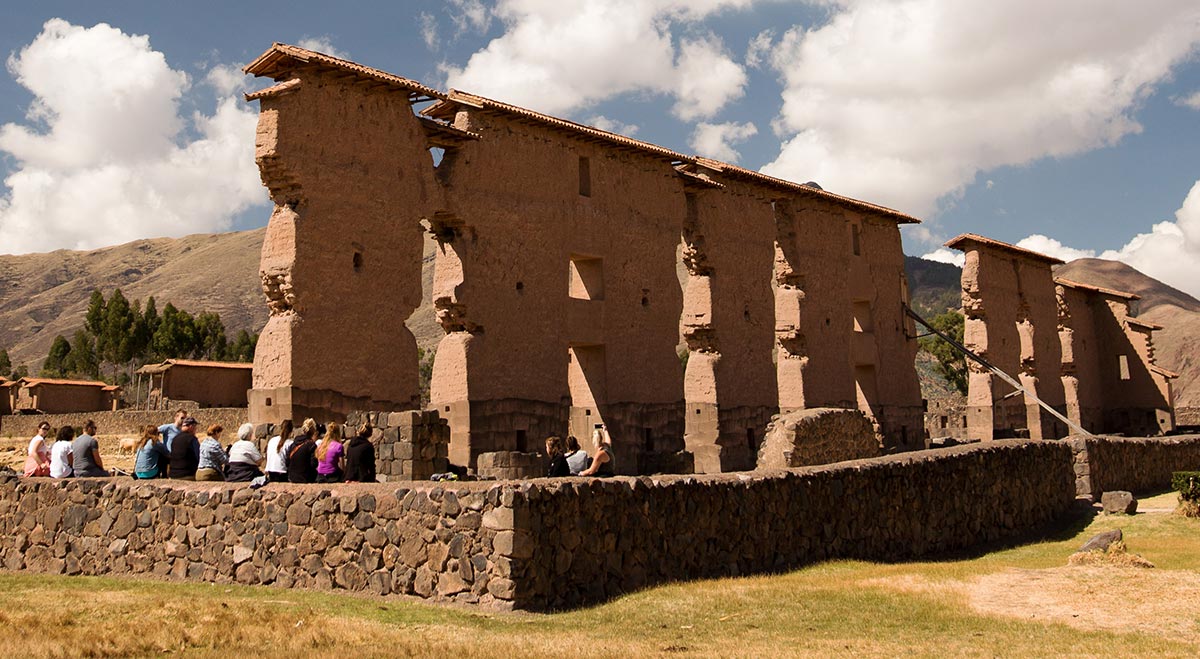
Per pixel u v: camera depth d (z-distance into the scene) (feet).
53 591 44.70
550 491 40.75
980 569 53.26
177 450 58.39
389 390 85.46
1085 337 197.77
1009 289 169.17
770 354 125.39
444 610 39.14
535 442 96.27
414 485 42.73
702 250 118.62
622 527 43.68
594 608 40.34
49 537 53.83
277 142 78.95
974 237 159.84
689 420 116.98
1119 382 199.62
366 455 51.08
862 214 145.89
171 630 35.91
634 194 110.73
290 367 77.71
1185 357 343.26
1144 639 36.22
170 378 222.07
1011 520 74.74
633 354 107.96
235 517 46.98
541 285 99.09
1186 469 114.83
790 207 131.85
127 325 353.10
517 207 97.86
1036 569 52.85
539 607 39.52
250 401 80.02
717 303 118.83
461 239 92.94
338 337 81.76
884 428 144.25
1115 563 53.88
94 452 58.90
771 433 84.64
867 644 35.83
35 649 33.01
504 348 94.79
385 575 42.06
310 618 37.76
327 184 82.28
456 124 95.66
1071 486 87.04
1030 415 169.78
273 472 54.95
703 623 38.70
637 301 109.40
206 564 47.47
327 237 81.76
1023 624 39.09
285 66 82.02
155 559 49.42
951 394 275.18
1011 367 166.30
